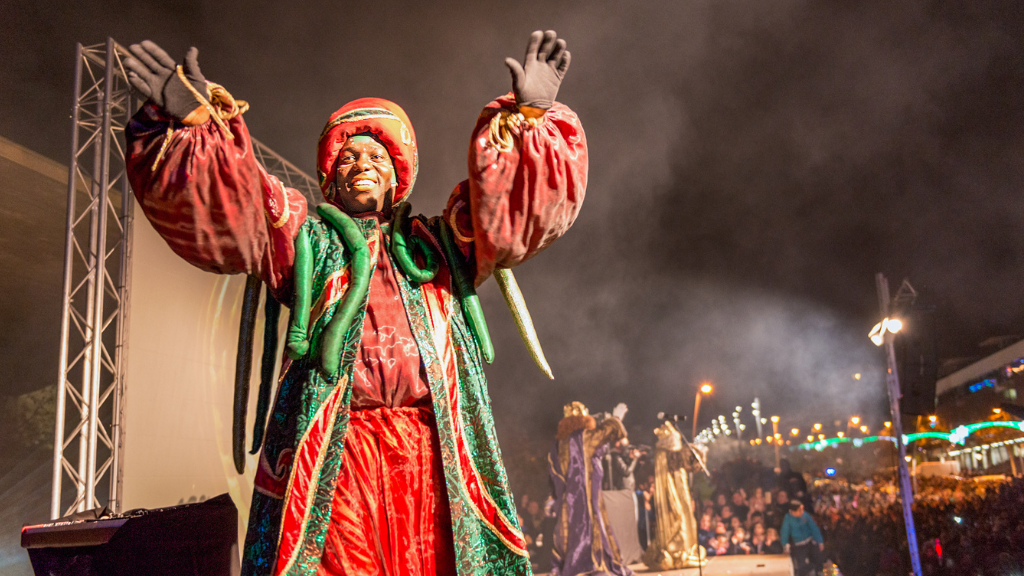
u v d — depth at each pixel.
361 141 1.82
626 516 12.75
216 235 1.54
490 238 1.64
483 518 1.54
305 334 1.55
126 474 7.04
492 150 1.56
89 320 7.14
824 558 12.04
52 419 9.70
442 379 1.59
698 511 15.17
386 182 1.82
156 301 7.71
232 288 8.98
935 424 20.89
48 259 9.64
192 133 1.44
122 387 7.16
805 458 30.11
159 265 7.81
